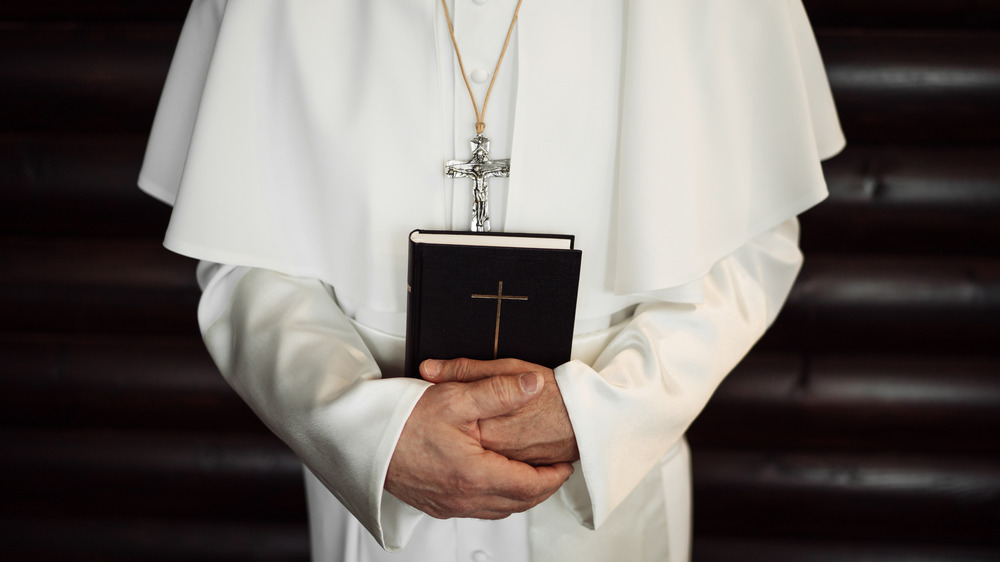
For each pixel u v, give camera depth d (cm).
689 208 112
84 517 218
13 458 211
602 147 115
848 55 184
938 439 201
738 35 119
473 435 105
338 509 137
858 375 199
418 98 115
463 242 106
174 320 203
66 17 193
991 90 183
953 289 193
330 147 117
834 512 209
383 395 105
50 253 201
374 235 118
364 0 115
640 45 109
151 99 192
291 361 114
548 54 112
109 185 195
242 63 118
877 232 192
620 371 111
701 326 119
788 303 196
